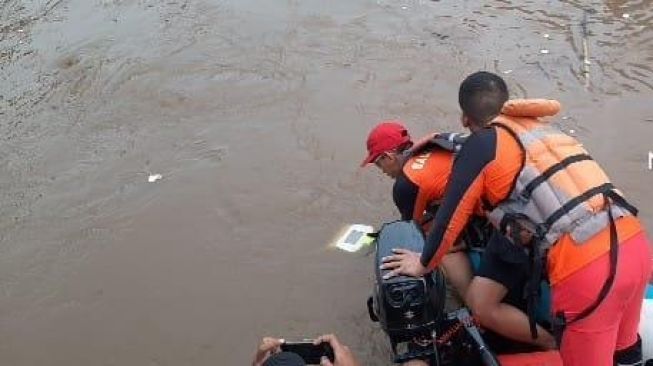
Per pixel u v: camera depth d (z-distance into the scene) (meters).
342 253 4.68
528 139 3.20
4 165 5.80
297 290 4.44
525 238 3.17
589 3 7.37
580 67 6.30
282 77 6.65
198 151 5.77
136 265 4.74
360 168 5.40
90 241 4.97
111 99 6.57
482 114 3.40
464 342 3.63
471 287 3.72
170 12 8.01
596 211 3.05
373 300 3.99
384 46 6.96
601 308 3.06
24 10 8.33
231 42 7.30
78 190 5.47
